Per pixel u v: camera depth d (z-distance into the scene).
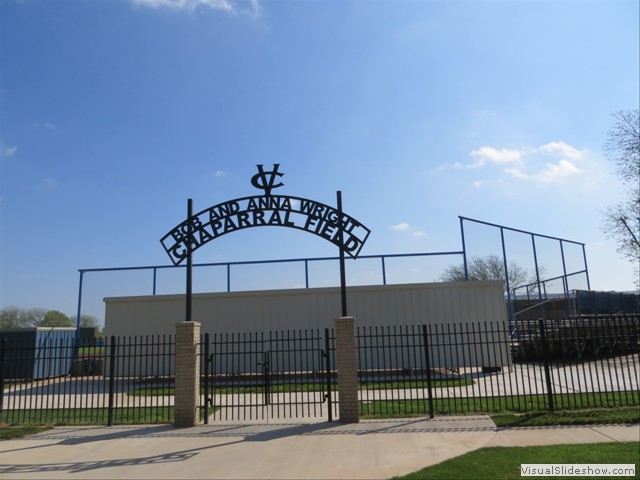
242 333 19.03
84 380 19.73
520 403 11.06
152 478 6.57
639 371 16.48
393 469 6.59
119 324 19.44
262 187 10.91
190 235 10.72
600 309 21.78
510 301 20.42
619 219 29.39
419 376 17.58
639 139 28.75
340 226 10.66
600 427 8.37
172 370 18.89
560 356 19.97
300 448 7.90
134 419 10.88
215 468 6.95
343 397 9.95
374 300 19.05
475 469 6.32
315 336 18.94
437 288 19.00
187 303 10.50
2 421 10.93
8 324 36.53
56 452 8.07
